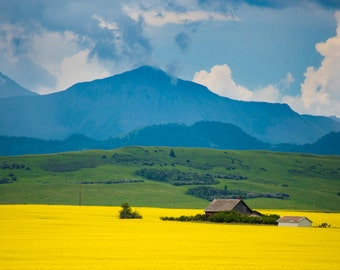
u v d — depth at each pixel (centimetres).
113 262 12638
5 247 15150
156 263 12556
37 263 12406
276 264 12712
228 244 16562
